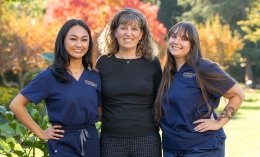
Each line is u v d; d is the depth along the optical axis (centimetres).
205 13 3450
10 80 2206
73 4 1691
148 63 394
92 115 362
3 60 1911
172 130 376
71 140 355
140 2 1788
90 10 1678
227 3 3397
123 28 385
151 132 385
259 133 1124
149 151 380
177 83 379
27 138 424
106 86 381
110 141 380
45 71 362
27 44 1903
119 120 378
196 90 374
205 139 372
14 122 402
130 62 388
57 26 1741
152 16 1806
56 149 356
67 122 356
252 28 3322
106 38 399
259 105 2084
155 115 383
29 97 351
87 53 373
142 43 395
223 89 373
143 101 386
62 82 357
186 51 381
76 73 368
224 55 2725
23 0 1305
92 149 363
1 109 404
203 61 379
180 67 388
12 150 412
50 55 429
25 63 1934
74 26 361
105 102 385
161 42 1822
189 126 371
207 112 375
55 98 356
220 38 2703
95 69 380
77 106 355
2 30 1908
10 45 1898
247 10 3406
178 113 376
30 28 1936
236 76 3784
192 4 3588
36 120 403
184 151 374
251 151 883
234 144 969
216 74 370
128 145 379
